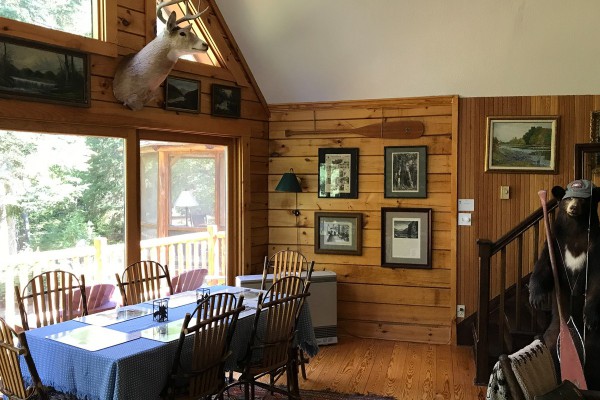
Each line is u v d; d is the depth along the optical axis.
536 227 3.89
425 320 4.98
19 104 3.32
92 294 3.86
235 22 4.73
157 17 3.99
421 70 4.68
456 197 4.82
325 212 5.21
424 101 4.89
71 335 2.79
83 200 3.85
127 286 3.73
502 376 2.12
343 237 5.17
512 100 4.68
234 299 3.19
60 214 3.73
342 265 5.19
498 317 4.69
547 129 4.60
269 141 5.37
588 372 3.09
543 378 2.21
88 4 3.82
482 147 4.76
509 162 4.70
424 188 4.93
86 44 3.65
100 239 3.97
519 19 4.15
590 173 4.44
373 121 5.06
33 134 3.54
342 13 4.41
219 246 4.95
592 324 3.09
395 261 5.03
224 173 4.98
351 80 4.92
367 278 5.12
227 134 4.83
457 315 4.86
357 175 5.11
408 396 3.72
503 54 4.40
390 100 4.97
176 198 4.51
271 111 5.35
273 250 5.38
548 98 4.60
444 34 4.38
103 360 2.46
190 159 4.65
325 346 4.88
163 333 2.82
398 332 5.05
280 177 5.34
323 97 5.11
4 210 3.41
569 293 3.24
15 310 3.51
